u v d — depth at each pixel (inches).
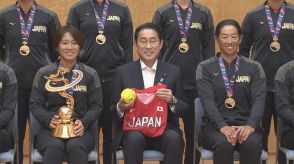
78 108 153.2
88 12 172.2
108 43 171.2
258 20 172.1
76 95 152.8
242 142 145.2
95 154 148.9
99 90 155.6
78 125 147.3
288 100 156.3
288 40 170.2
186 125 179.8
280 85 156.6
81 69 155.3
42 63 169.5
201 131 156.3
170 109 152.0
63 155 144.3
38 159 146.8
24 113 171.5
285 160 159.2
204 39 177.0
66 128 145.7
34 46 168.2
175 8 175.6
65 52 152.2
